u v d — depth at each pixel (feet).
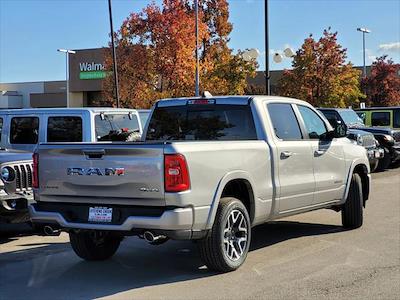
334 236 27.73
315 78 115.96
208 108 24.56
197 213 19.03
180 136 25.11
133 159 18.95
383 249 24.80
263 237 27.66
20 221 27.50
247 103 23.72
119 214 19.44
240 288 19.02
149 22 94.02
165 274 21.11
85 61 182.09
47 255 24.63
